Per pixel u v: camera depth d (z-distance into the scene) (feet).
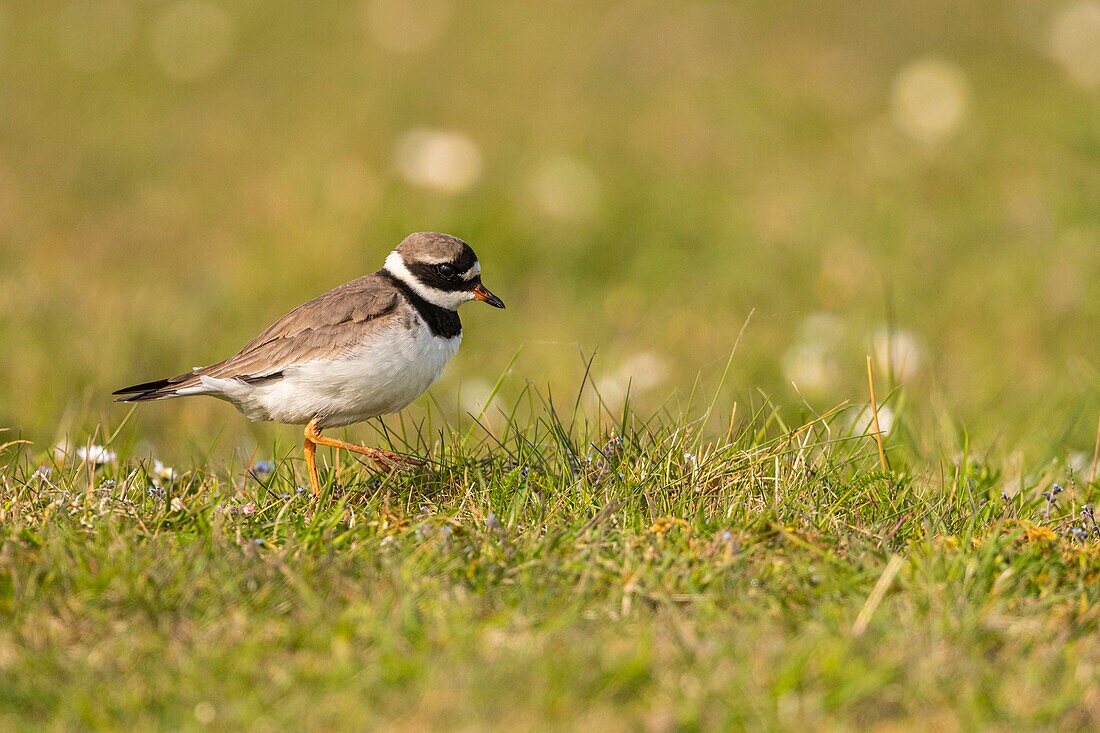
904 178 66.08
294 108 78.23
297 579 22.72
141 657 20.72
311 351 31.48
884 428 35.50
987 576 23.68
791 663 19.71
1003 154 68.69
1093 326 49.03
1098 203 55.72
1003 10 94.48
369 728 18.78
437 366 33.01
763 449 29.22
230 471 31.32
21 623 21.65
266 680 20.02
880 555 24.70
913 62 85.66
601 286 57.11
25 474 29.73
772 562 24.11
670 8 96.89
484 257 57.06
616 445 29.40
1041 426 39.22
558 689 19.33
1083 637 21.71
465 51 90.63
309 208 57.67
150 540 24.58
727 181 67.10
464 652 20.43
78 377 43.88
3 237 58.34
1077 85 79.56
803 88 80.18
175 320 49.83
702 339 48.85
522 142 71.87
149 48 89.61
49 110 78.07
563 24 95.91
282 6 98.68
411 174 60.95
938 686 19.72
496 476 28.76
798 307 52.44
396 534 25.34
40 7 97.30
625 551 24.29
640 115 77.92
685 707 19.04
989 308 51.19
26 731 18.71
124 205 64.23
